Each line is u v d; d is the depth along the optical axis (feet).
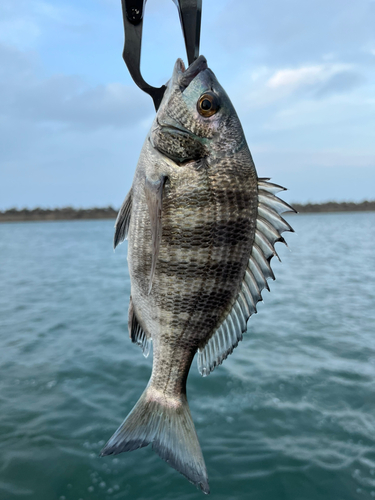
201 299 0.79
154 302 0.81
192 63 0.75
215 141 0.75
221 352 0.80
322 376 2.61
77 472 1.72
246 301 0.79
